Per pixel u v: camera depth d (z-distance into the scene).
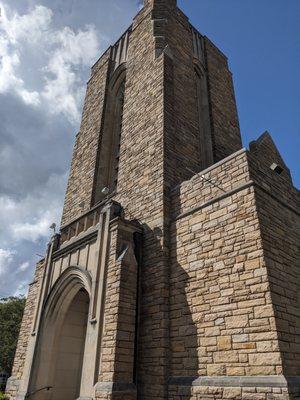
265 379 7.89
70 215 19.55
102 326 11.06
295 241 10.93
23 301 51.91
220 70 23.75
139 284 11.88
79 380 14.38
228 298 9.55
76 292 14.39
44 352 13.81
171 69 17.36
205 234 11.06
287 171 13.40
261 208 10.16
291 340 8.50
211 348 9.38
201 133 19.53
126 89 19.70
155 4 21.22
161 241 12.02
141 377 10.44
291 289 9.55
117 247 12.01
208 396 8.77
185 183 12.80
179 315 10.66
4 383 50.03
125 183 15.62
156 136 15.01
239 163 11.16
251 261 9.45
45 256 16.52
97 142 20.53
